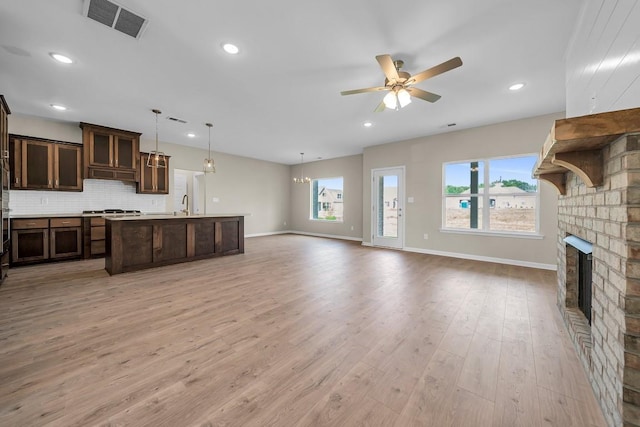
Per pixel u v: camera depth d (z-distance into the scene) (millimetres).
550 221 4090
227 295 2914
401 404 1350
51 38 2303
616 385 1177
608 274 1286
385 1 1890
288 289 3135
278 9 1967
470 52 2490
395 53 2512
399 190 5891
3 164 3186
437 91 3309
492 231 4625
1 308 2506
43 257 4293
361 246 6359
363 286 3266
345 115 4203
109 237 3777
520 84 3117
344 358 1749
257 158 8180
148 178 5676
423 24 2119
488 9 1955
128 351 1798
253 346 1881
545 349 1865
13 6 1921
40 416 1242
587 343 1652
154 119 4465
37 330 2076
